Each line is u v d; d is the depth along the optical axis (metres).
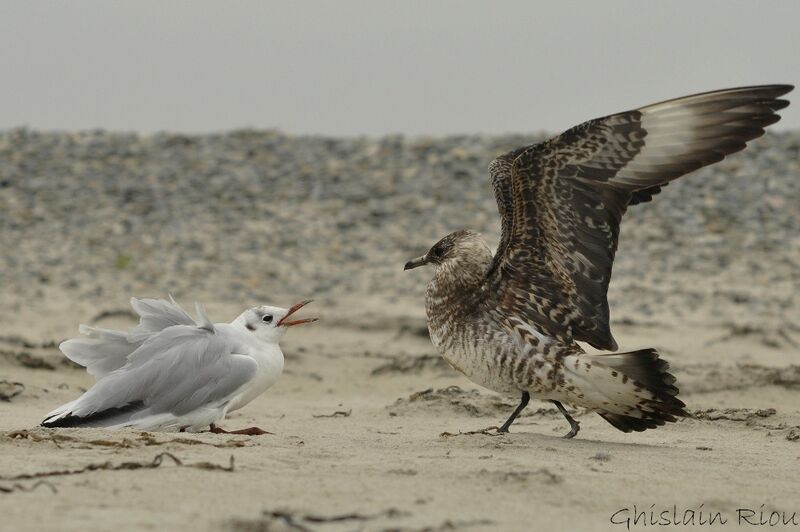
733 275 27.36
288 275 27.81
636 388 10.54
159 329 11.98
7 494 7.78
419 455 9.88
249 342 12.28
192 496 7.87
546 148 10.71
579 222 11.00
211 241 30.56
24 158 37.38
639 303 24.94
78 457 9.12
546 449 10.42
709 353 20.39
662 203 32.72
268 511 7.41
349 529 7.14
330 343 21.56
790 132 38.34
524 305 11.31
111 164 37.00
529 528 7.40
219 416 11.68
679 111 10.70
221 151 38.31
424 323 22.86
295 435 11.51
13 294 25.64
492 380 11.45
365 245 30.28
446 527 7.25
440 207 32.84
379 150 38.12
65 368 17.53
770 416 13.23
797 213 31.78
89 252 29.67
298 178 35.62
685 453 10.69
